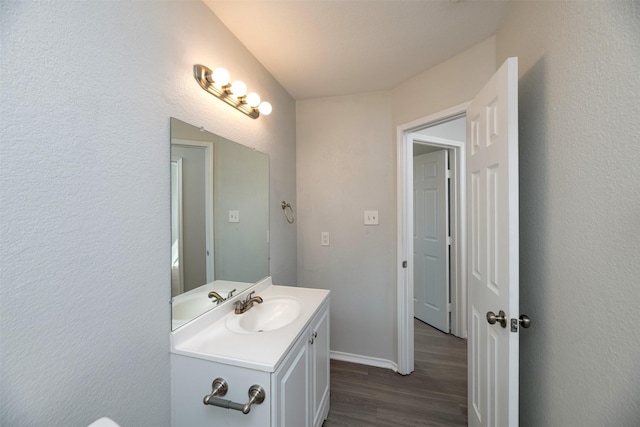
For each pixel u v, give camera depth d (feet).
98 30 2.49
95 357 2.48
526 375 3.66
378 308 7.25
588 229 2.51
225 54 4.51
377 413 5.51
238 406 2.90
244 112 5.07
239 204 5.01
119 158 2.71
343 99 7.39
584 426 2.53
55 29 2.16
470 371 4.82
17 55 1.94
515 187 3.16
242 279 5.12
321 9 4.16
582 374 2.57
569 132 2.80
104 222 2.56
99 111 2.51
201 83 3.92
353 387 6.34
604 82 2.32
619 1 2.17
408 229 6.89
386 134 7.08
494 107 3.66
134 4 2.87
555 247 3.04
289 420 3.45
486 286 3.95
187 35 3.67
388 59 5.60
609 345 2.24
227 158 4.62
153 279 3.14
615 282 2.19
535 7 3.48
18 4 1.95
